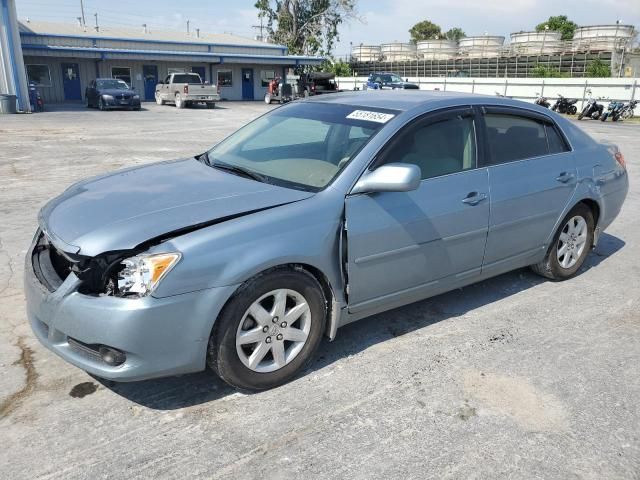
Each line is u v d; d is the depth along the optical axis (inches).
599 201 193.9
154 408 118.3
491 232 159.8
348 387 128.1
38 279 119.2
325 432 112.1
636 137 681.6
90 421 113.3
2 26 861.8
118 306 105.5
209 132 667.4
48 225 123.1
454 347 148.1
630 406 123.9
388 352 144.5
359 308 137.6
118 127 709.9
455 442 110.3
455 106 156.1
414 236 140.4
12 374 128.9
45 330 118.0
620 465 105.1
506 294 184.9
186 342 110.6
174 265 106.8
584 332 159.2
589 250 202.2
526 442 110.8
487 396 126.2
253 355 120.8
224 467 101.6
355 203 130.4
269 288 118.6
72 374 129.8
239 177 142.0
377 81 1375.5
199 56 1416.1
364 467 102.6
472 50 1995.6
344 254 129.0
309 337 128.7
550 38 1812.3
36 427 110.9
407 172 125.6
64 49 1224.2
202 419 115.0
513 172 165.0
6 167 393.7
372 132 141.1
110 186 139.1
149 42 1378.0
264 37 2106.3
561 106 1098.1
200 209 120.0
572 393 128.3
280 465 102.5
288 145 152.6
